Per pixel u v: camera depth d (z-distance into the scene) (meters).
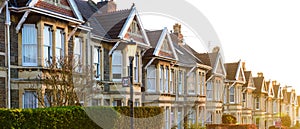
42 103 14.16
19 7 15.00
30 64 15.47
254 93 47.25
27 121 10.66
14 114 10.33
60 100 13.65
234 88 38.03
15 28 15.30
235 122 28.23
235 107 37.72
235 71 37.19
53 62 14.60
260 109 47.59
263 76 49.12
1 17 14.76
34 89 15.06
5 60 14.82
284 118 54.22
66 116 11.80
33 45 15.52
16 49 15.36
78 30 17.75
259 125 46.91
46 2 15.62
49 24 15.80
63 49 16.41
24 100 15.26
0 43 14.68
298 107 77.50
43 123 11.10
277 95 55.31
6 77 14.77
